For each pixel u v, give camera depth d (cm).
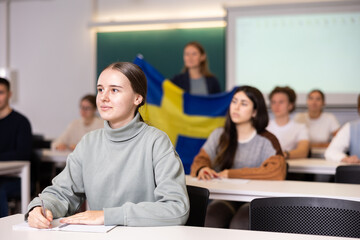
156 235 118
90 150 150
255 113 248
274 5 576
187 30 601
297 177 327
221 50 591
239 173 237
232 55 589
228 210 235
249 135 252
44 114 659
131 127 144
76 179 150
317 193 188
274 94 370
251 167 248
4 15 666
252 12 582
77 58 643
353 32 559
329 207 137
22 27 664
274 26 579
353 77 562
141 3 625
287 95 367
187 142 321
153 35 612
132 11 629
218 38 591
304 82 575
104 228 124
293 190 197
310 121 485
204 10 605
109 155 147
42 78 658
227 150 252
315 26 569
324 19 566
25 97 665
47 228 124
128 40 621
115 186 144
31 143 350
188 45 486
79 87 644
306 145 358
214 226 221
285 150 343
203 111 324
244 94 246
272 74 582
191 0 608
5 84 343
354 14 558
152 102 322
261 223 144
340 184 216
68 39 646
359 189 200
